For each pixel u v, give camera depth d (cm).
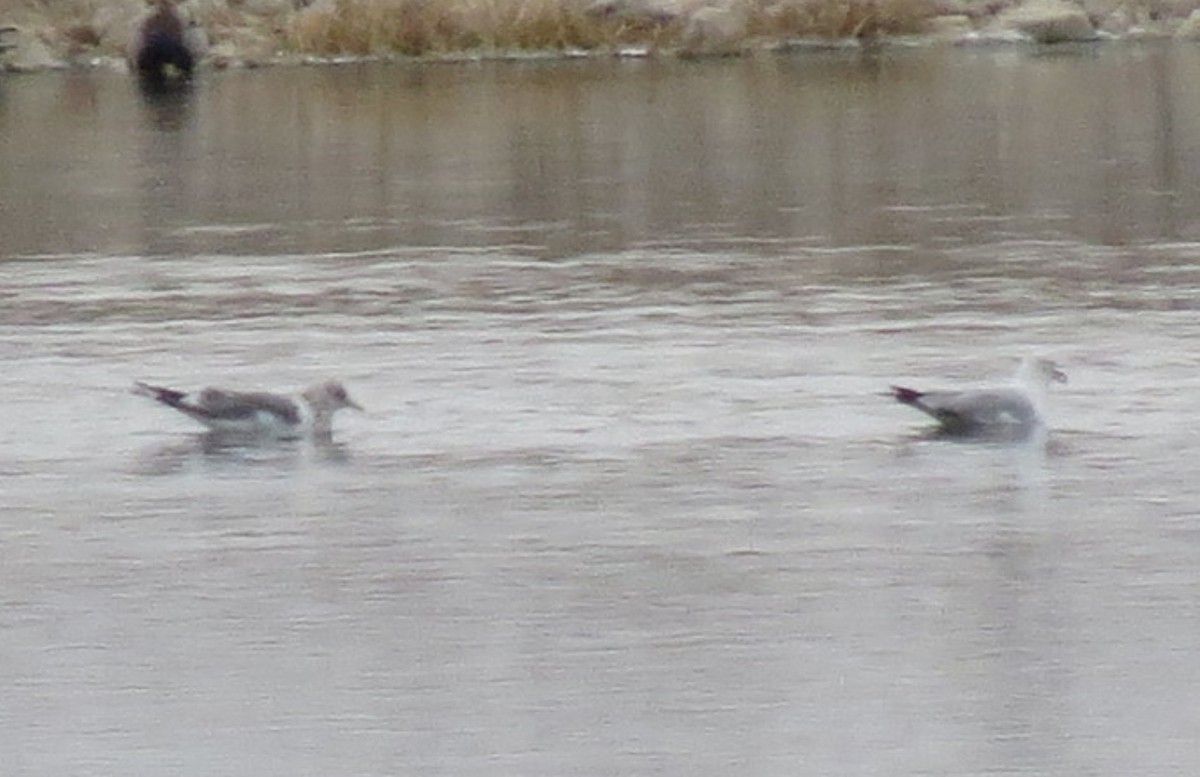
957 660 1512
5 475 1930
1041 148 3797
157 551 1736
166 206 3347
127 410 2127
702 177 3534
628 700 1463
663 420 2064
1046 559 1688
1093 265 2753
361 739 1417
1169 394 2123
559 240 3009
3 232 3144
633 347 2342
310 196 3425
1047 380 2041
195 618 1603
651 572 1677
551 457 1958
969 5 5653
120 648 1554
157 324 2495
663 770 1374
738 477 1892
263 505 1839
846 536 1744
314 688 1488
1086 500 1819
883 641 1545
